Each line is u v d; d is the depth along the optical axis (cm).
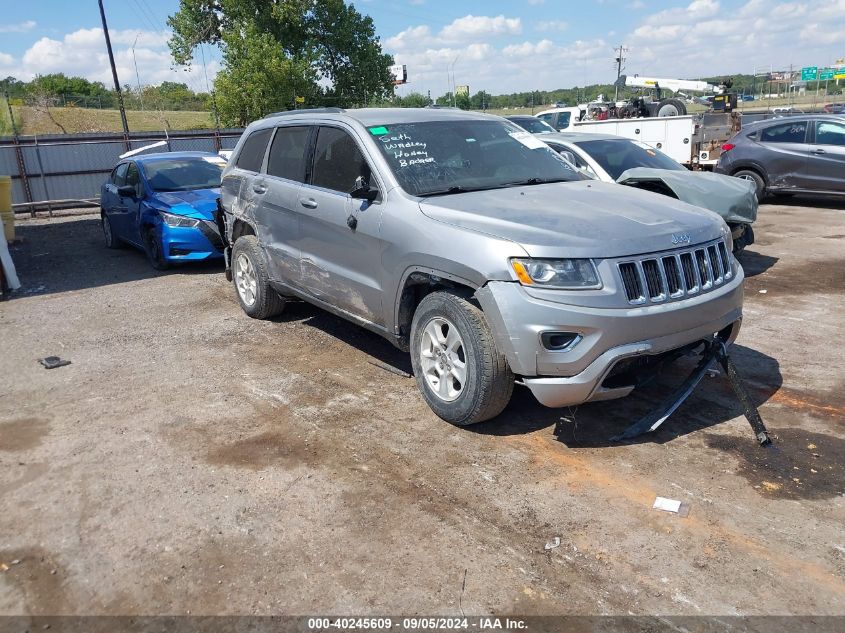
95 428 454
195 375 545
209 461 404
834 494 351
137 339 646
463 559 310
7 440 441
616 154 928
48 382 542
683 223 412
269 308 665
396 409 468
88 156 2019
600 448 406
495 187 486
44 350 625
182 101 4575
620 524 332
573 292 365
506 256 377
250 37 3062
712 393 479
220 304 762
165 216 936
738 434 418
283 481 380
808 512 337
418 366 449
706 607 277
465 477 379
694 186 764
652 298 379
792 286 759
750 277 808
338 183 521
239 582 299
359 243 488
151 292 839
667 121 1648
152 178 1034
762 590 286
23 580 304
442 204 440
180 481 383
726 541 318
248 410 475
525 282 371
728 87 2269
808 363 532
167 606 286
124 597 292
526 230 386
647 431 409
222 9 3591
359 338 623
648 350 375
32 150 1925
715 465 383
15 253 1197
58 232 1452
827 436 412
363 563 309
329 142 541
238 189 663
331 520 342
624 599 283
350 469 390
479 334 395
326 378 529
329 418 457
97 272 986
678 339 387
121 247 1199
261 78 2983
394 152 491
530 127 1374
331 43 3606
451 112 572
